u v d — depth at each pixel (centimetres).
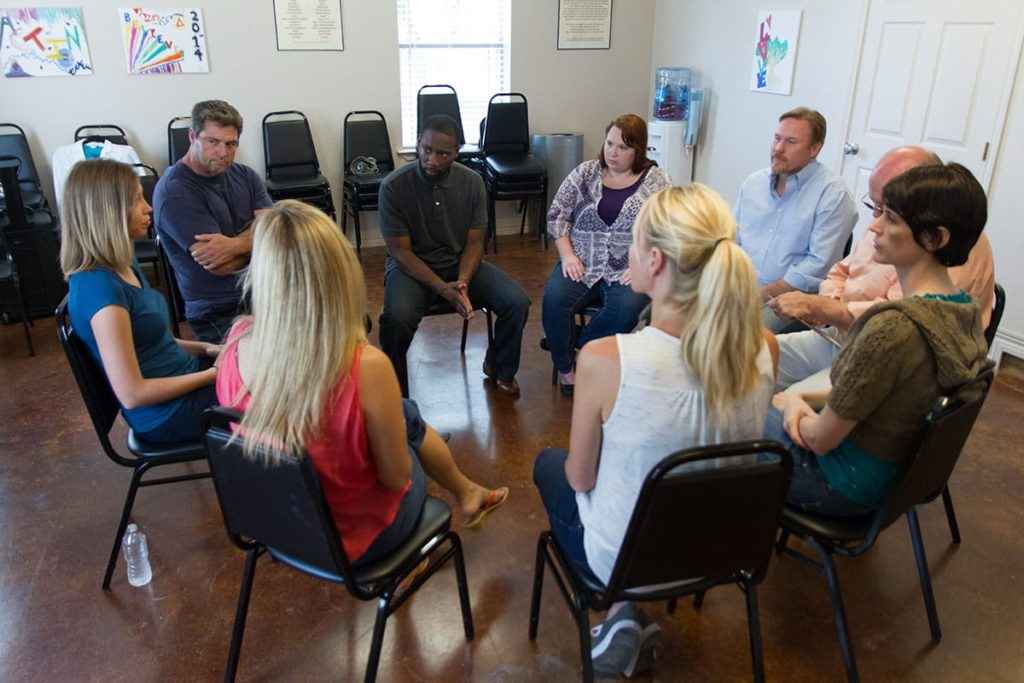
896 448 148
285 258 124
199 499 243
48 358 350
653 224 123
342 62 496
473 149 534
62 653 181
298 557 145
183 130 465
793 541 222
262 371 128
